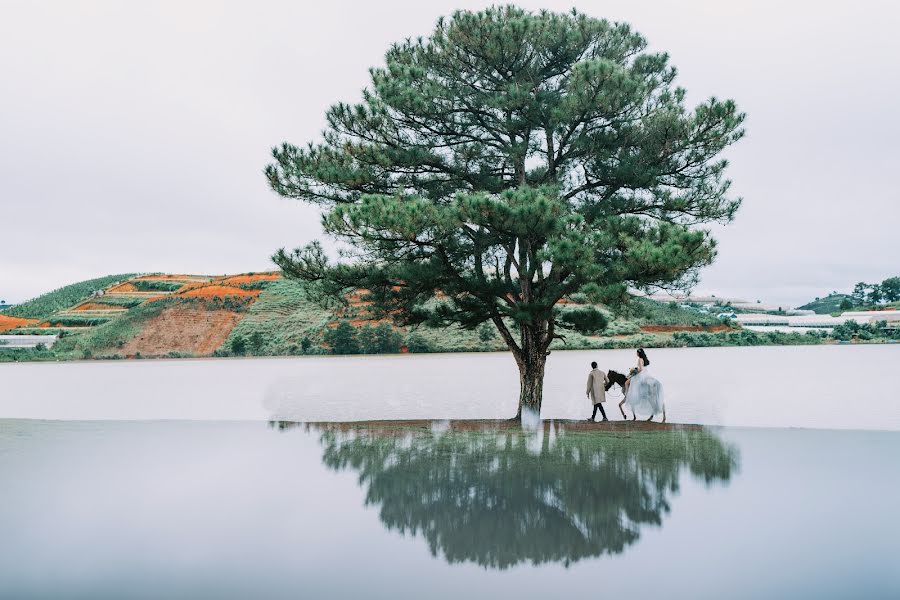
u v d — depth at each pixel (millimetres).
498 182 18188
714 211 17125
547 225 14188
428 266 16625
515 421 17531
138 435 15047
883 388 32938
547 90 17812
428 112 16469
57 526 6895
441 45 17375
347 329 71938
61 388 38375
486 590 4957
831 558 5645
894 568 5355
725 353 64750
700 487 8602
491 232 16656
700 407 25594
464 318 17984
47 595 4879
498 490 8562
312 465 10711
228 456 11781
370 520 7082
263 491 8641
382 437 14445
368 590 4973
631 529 6637
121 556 5855
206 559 5754
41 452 12375
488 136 18562
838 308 136625
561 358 58906
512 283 17812
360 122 16750
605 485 8789
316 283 17406
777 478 9156
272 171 17016
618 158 17375
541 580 5176
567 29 17078
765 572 5316
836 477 9195
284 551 5996
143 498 8242
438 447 12695
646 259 13625
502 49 16250
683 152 16969
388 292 17719
